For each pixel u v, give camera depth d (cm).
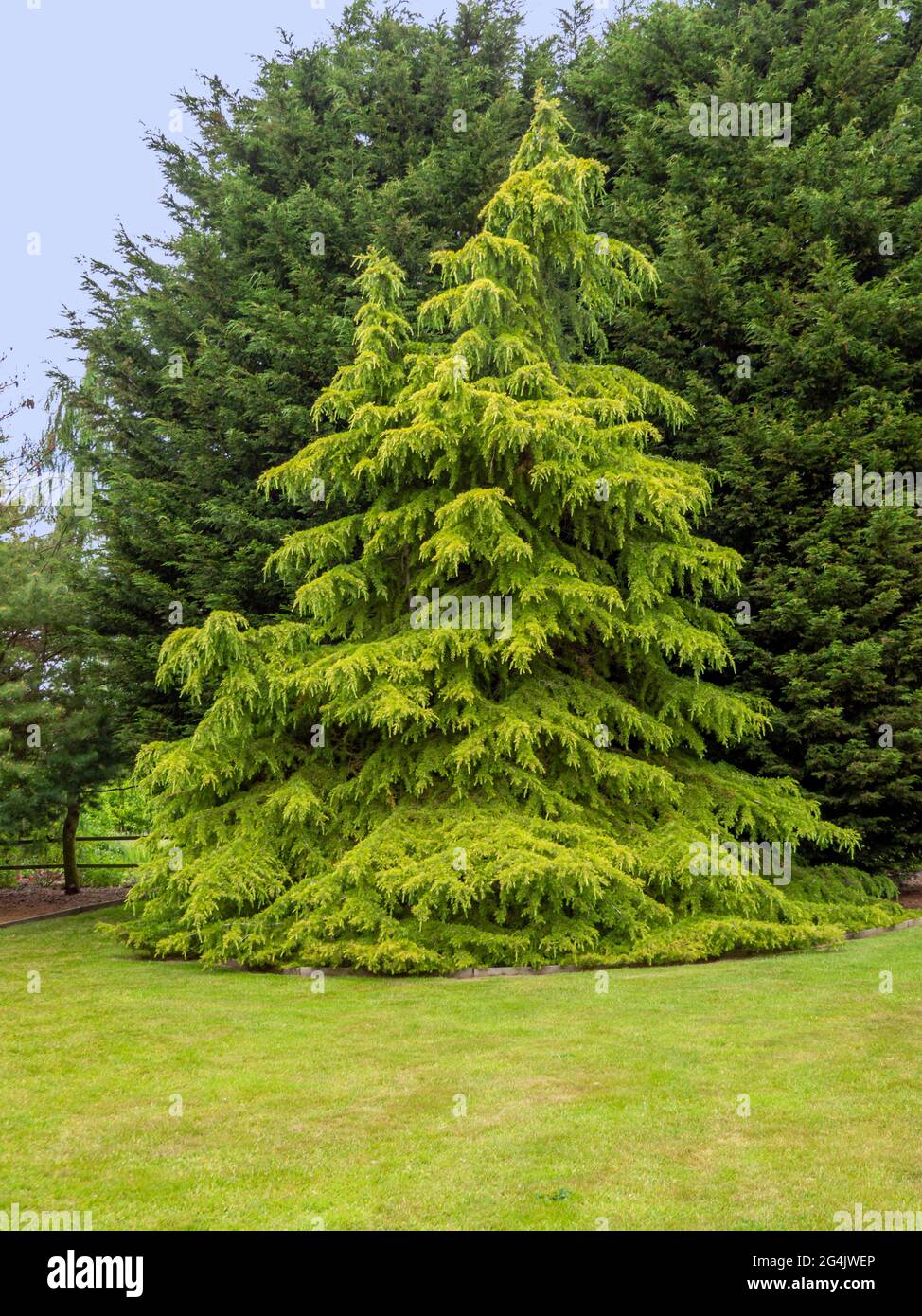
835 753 1096
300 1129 414
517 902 862
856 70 1294
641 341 1282
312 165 1465
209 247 1380
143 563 1331
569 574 953
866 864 1201
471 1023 600
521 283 1041
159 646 1287
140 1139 405
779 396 1227
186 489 1318
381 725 913
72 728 1315
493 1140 395
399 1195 347
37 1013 650
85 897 1575
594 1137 395
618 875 809
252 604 1283
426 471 1005
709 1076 471
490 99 1484
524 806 927
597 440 963
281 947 836
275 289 1324
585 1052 520
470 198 1364
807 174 1231
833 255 1152
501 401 891
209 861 884
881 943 870
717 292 1194
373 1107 441
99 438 1438
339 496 1188
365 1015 634
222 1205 342
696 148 1348
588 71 1507
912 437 1107
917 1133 392
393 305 1088
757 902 898
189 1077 492
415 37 1550
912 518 1060
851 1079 460
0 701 1312
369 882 852
